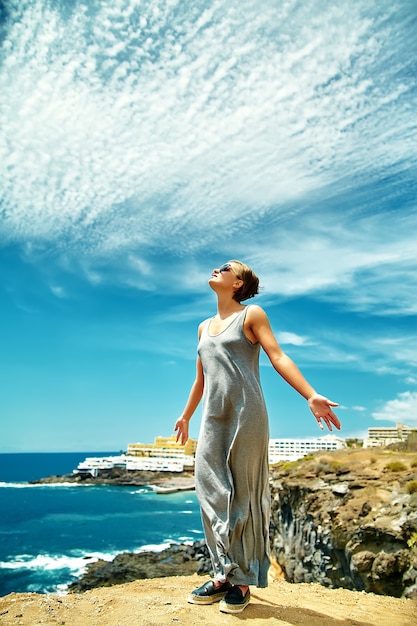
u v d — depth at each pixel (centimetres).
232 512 351
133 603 387
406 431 13888
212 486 358
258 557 357
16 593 417
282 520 2375
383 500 1641
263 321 372
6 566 3044
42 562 3167
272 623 340
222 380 369
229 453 356
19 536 4400
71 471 19075
